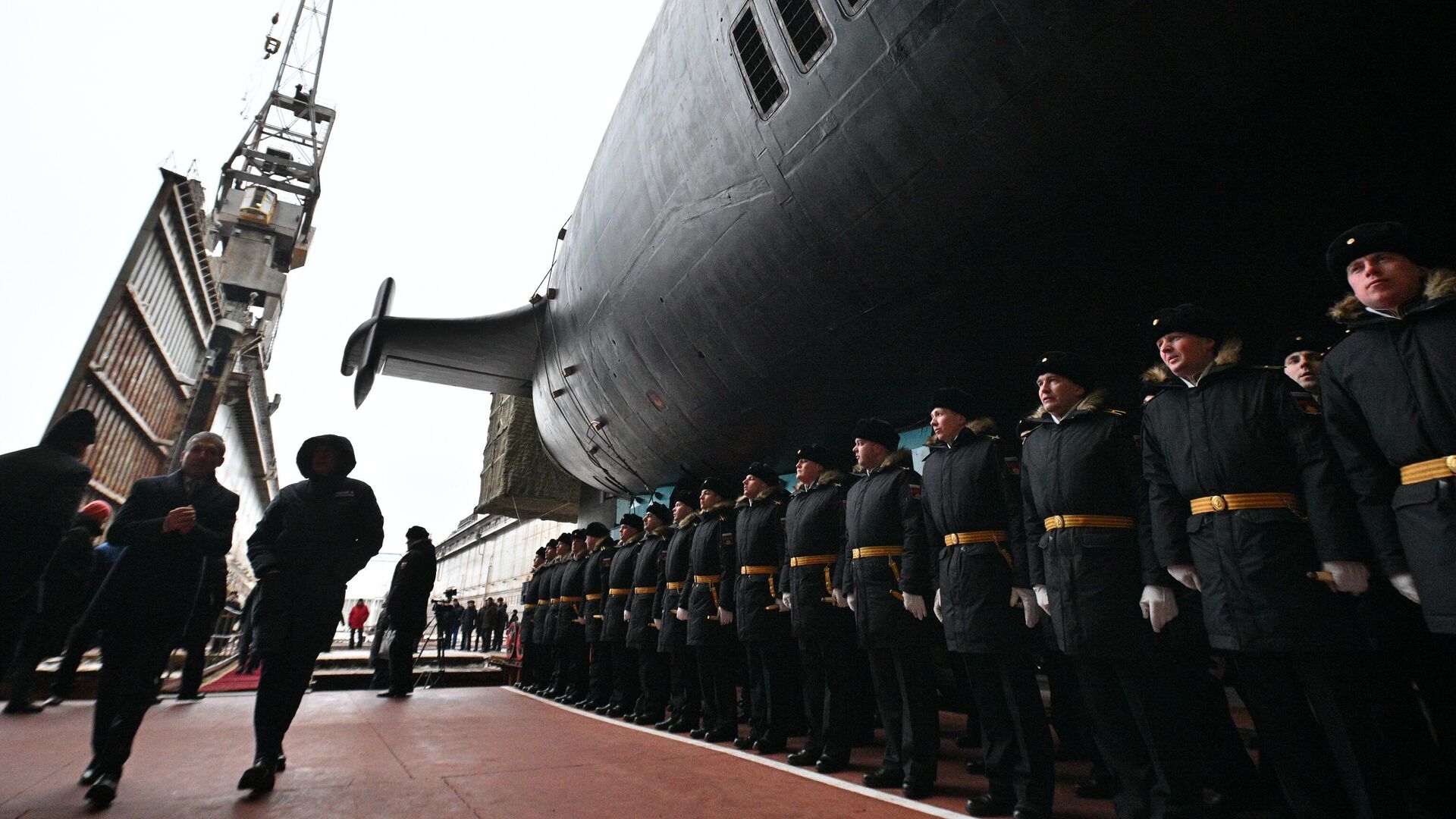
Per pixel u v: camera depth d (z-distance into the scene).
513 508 13.74
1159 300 3.19
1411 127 2.31
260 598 3.10
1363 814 1.88
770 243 4.13
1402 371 1.76
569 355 7.88
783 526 4.37
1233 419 2.17
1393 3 2.07
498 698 7.02
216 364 21.12
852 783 3.31
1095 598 2.46
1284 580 2.00
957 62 2.90
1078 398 2.82
